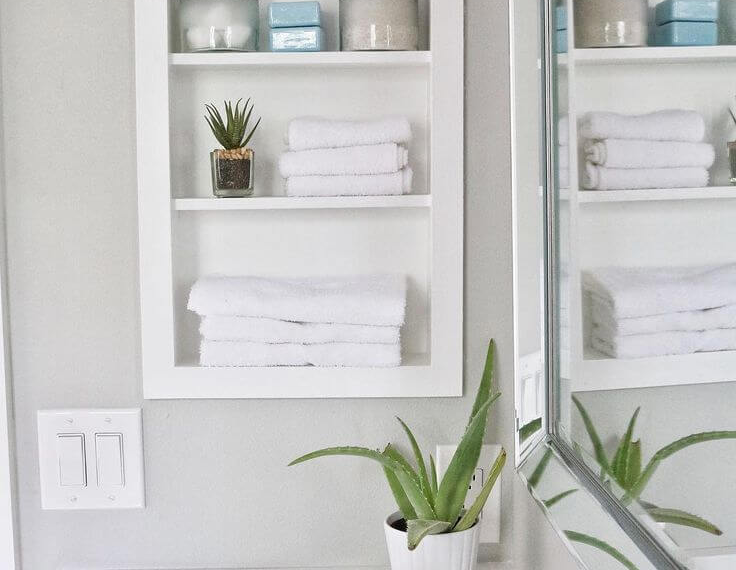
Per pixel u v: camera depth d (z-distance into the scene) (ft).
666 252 1.71
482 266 3.93
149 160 3.83
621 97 1.97
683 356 1.60
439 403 3.99
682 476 1.61
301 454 4.01
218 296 3.78
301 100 4.08
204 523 4.05
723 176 1.43
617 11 1.99
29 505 4.03
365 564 4.08
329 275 4.13
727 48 1.42
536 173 2.66
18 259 3.93
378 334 3.82
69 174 3.91
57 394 3.98
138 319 3.96
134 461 3.99
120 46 3.87
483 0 3.85
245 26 3.83
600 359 2.17
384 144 3.83
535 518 3.51
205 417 3.99
